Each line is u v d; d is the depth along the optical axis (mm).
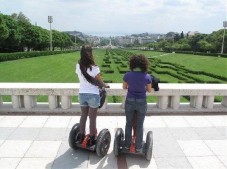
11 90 6637
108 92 6754
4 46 47531
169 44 130125
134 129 4590
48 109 6836
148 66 4160
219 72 25359
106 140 4633
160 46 143500
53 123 6148
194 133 5742
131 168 4320
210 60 48031
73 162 4461
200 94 6914
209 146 5137
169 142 5281
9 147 4934
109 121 6379
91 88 4289
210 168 4352
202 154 4820
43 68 26281
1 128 5816
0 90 6648
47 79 18891
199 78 20828
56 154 4711
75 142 4684
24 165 4332
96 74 4191
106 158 4621
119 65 34250
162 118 6617
